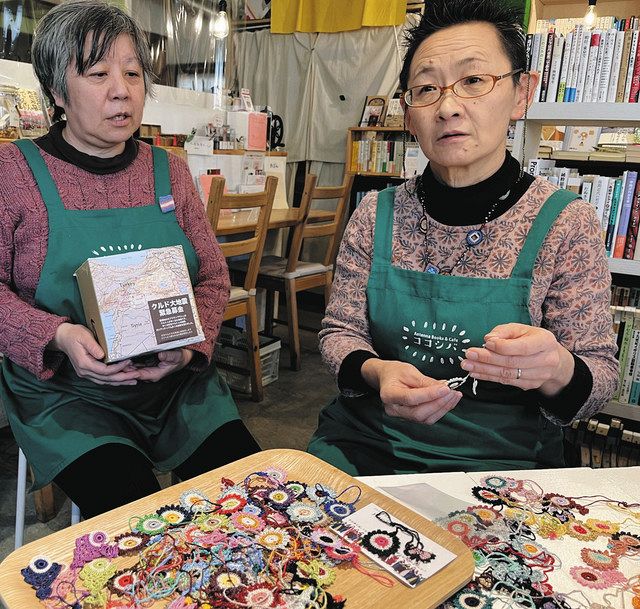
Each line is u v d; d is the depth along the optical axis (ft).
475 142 3.22
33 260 3.96
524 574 2.10
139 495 3.35
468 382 3.42
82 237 3.99
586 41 6.68
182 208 4.57
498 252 3.41
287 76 15.70
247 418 8.98
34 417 3.81
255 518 2.29
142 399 4.15
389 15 13.83
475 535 2.33
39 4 8.83
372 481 2.72
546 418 3.41
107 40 3.74
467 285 3.40
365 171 14.58
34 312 3.82
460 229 3.49
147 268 3.66
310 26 14.97
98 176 4.13
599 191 7.15
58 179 4.01
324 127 15.39
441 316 3.43
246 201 8.45
